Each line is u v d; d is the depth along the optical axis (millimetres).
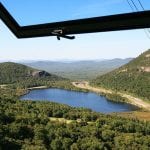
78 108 150750
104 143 96062
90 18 4258
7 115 104250
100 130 104438
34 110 133750
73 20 4441
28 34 5121
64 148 91188
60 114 138250
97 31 4371
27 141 90250
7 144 83812
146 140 99688
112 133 102375
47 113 137750
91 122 126688
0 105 125625
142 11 3869
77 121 128625
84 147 90625
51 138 95438
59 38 4680
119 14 4023
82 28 4414
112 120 122750
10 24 5051
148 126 125562
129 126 119125
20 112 120625
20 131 93125
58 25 4602
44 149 85062
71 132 99125
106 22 4145
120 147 95812
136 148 94250
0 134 86125
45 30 4797
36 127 97250
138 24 3963
